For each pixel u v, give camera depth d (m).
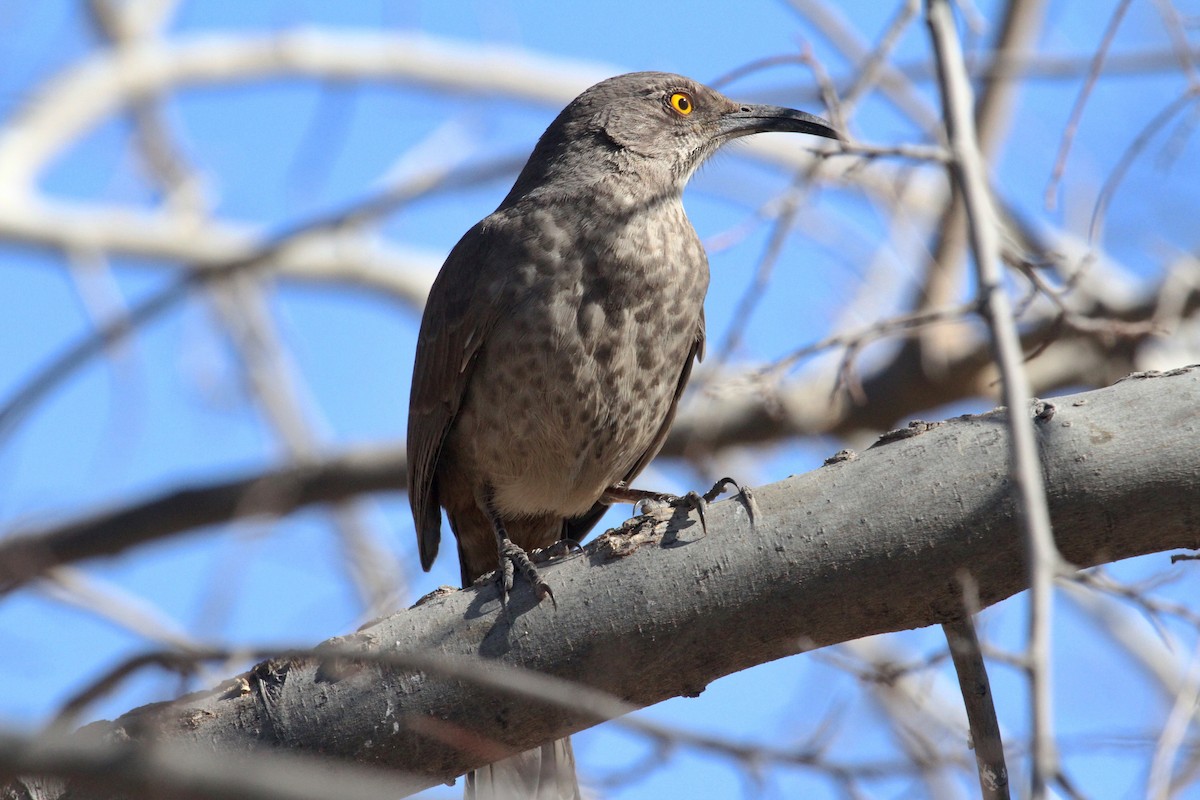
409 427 10.80
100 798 6.46
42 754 4.00
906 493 6.70
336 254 18.27
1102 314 13.70
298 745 6.84
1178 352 13.98
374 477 15.28
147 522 15.45
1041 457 6.58
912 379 14.45
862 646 10.97
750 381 9.59
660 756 7.06
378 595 12.60
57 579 12.78
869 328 8.88
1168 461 6.53
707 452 14.59
